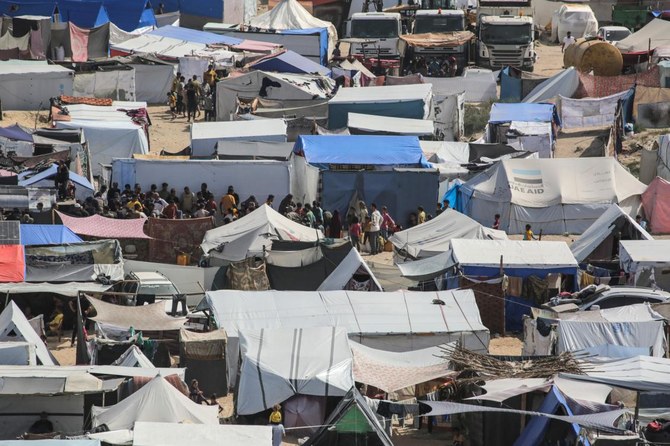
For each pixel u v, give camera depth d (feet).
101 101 563.89
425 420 296.51
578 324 321.52
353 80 652.07
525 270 378.53
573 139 578.25
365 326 330.34
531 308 352.28
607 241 413.39
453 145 526.16
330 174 466.29
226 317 331.77
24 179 451.12
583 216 464.24
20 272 364.99
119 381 279.49
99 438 241.96
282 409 286.66
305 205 456.45
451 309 341.82
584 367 290.97
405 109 577.43
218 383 315.99
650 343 319.27
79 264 373.40
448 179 485.56
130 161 469.16
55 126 518.78
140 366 300.61
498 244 390.42
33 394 266.57
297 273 385.29
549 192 467.93
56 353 339.98
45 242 388.98
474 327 333.01
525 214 463.83
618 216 413.59
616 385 276.21
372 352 309.83
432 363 304.71
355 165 484.33
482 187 471.62
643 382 275.59
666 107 600.80
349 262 376.48
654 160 517.14
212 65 652.07
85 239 407.44
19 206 423.23
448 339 330.13
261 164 471.21
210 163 470.39
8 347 294.87
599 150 561.84
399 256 410.93
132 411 263.29
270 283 384.88
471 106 647.97
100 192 463.01
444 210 445.78
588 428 257.14
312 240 407.44
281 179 473.26
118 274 372.38
